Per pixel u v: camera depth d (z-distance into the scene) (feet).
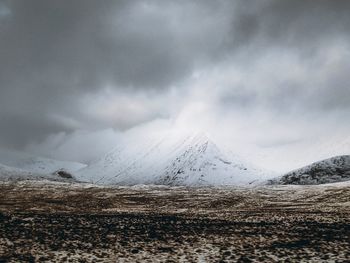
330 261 89.97
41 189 431.84
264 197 320.91
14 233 131.03
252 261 93.35
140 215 189.57
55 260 97.30
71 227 144.36
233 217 176.86
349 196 281.33
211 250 105.70
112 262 95.45
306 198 297.53
